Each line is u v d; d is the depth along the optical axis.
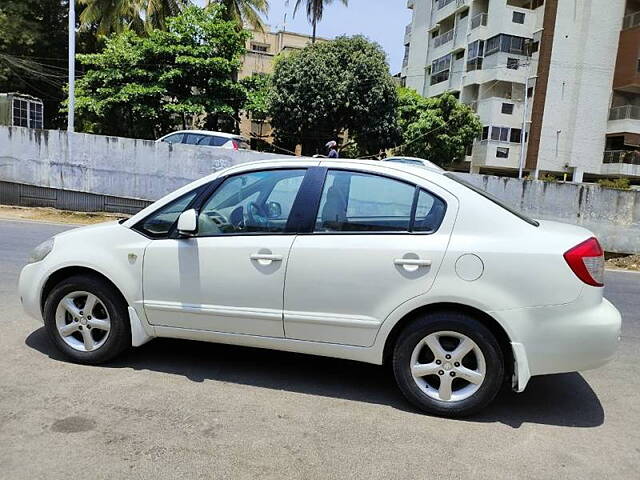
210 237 3.71
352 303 3.43
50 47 30.55
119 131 24.59
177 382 3.73
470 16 36.31
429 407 3.38
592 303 3.21
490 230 3.32
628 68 32.41
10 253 8.13
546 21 32.84
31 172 14.29
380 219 3.49
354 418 3.32
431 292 3.29
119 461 2.70
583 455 2.99
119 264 3.82
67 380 3.65
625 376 4.30
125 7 25.42
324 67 25.66
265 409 3.38
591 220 12.28
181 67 22.55
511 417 3.45
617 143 33.56
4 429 2.96
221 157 13.88
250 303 3.61
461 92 37.31
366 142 27.14
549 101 33.25
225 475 2.63
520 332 3.21
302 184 3.66
